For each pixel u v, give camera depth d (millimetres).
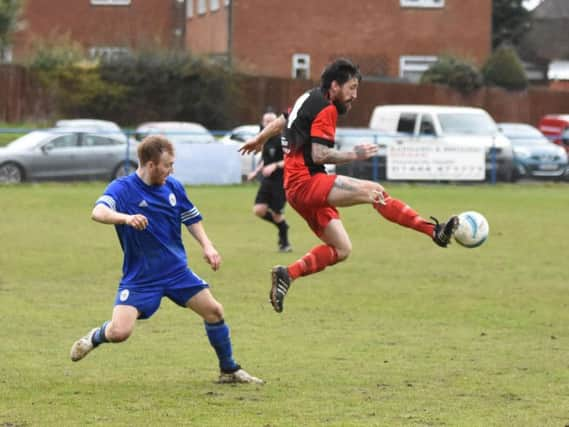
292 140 17734
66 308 24688
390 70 107812
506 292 27703
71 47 97125
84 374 17891
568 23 146500
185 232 41156
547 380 17625
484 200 57031
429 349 20297
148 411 15312
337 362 19016
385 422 14719
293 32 106062
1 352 19703
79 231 40875
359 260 34156
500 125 79562
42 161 63219
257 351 20000
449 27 108188
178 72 93562
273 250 35938
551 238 40469
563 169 71938
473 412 15383
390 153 67500
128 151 64750
